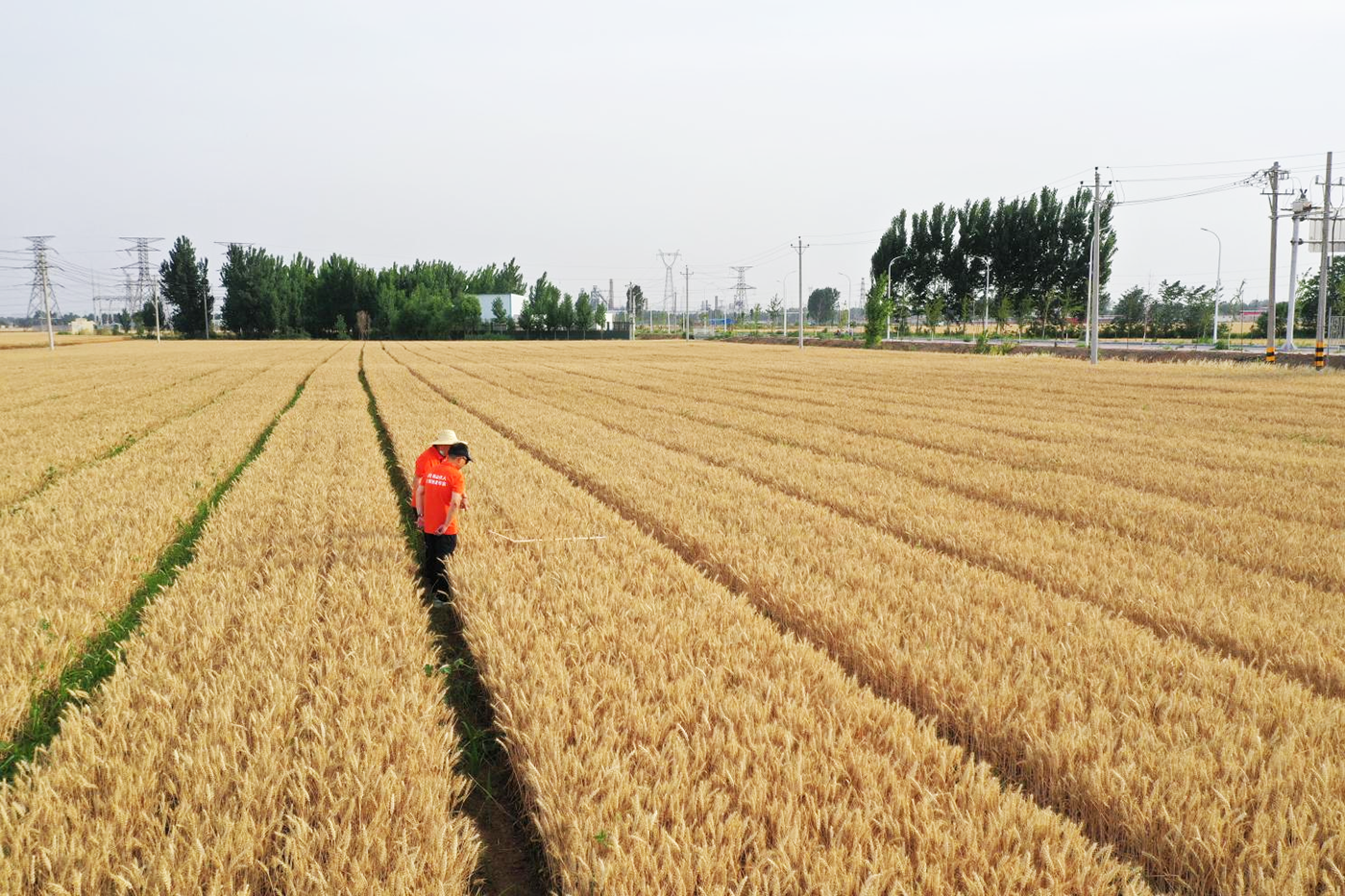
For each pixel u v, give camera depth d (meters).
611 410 27.12
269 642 6.42
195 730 5.09
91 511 11.12
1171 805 4.38
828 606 7.35
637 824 4.15
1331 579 8.84
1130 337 89.94
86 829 4.12
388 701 5.60
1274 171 42.62
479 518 11.12
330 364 54.97
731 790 4.57
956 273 100.50
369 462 15.66
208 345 98.38
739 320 173.25
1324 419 23.50
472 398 31.12
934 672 5.97
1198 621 7.21
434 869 3.95
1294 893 3.74
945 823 4.21
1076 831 4.22
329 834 4.12
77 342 108.50
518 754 5.10
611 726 5.11
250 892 3.80
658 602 7.54
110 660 6.69
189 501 12.16
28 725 5.64
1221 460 16.70
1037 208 93.31
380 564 8.80
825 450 18.53
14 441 18.80
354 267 129.75
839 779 4.71
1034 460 16.80
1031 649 6.49
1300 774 4.67
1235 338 77.88
